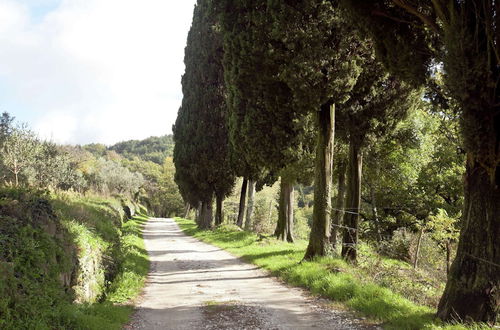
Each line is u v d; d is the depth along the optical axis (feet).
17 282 15.39
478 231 20.24
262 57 40.01
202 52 98.89
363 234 68.80
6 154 53.16
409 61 25.13
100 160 211.82
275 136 50.08
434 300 27.66
